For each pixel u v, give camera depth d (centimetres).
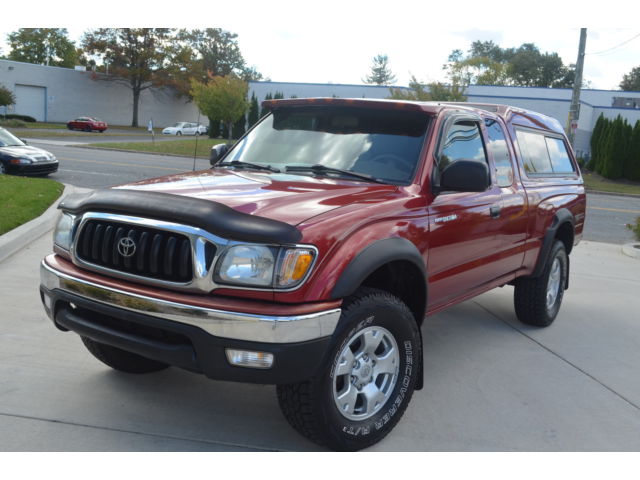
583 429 351
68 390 358
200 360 265
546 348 496
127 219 287
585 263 899
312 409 279
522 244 482
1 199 983
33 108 5962
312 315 265
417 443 322
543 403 385
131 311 277
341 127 394
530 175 504
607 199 2131
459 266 393
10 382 363
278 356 258
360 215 299
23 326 461
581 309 633
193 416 336
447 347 487
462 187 337
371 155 370
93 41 6381
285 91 4553
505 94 4106
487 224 414
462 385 407
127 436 310
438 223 355
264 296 265
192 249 268
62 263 320
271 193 311
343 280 277
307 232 270
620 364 467
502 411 369
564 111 3641
